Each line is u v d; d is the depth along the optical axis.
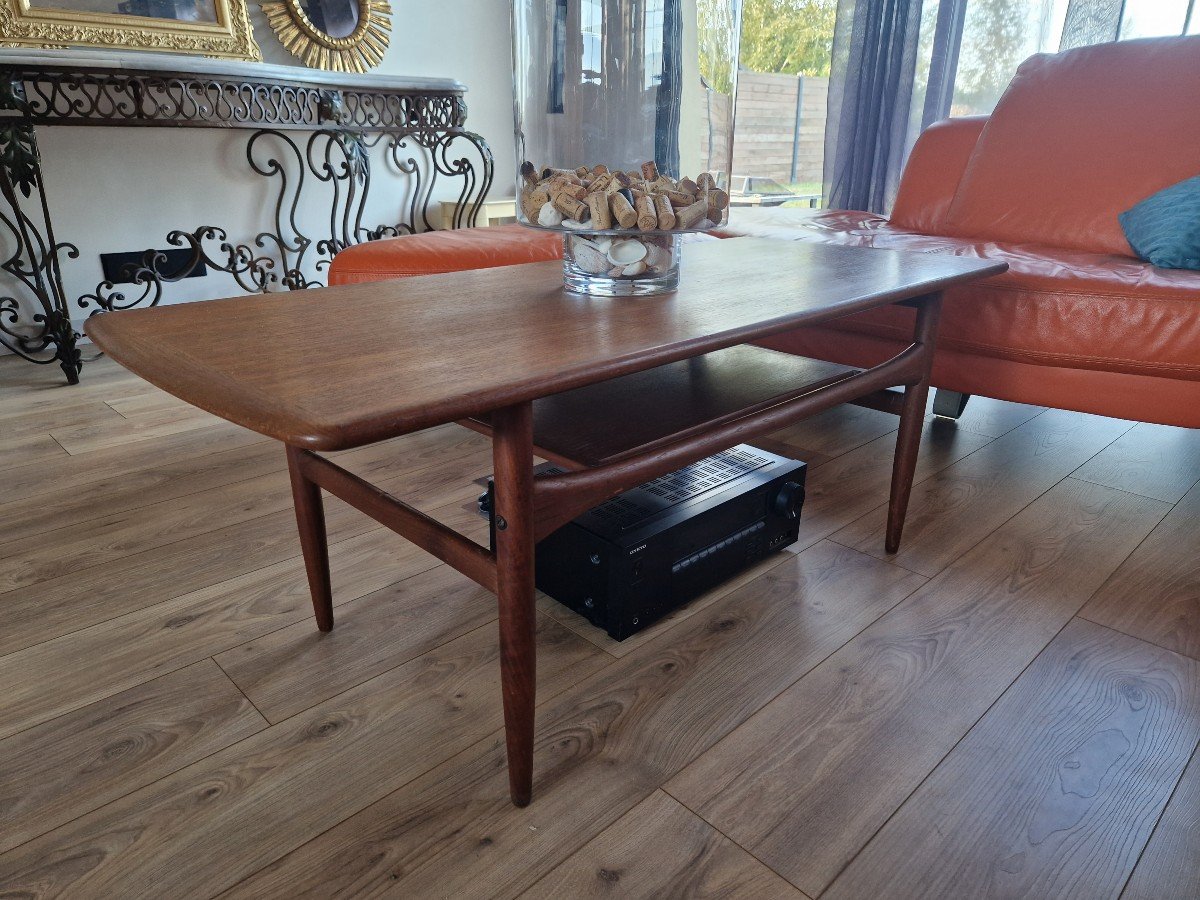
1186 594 1.11
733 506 1.10
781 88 3.28
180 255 2.51
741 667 0.96
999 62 2.64
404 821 0.74
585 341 0.71
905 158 2.81
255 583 1.14
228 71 2.15
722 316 0.81
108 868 0.69
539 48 0.94
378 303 0.88
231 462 1.58
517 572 0.68
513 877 0.69
